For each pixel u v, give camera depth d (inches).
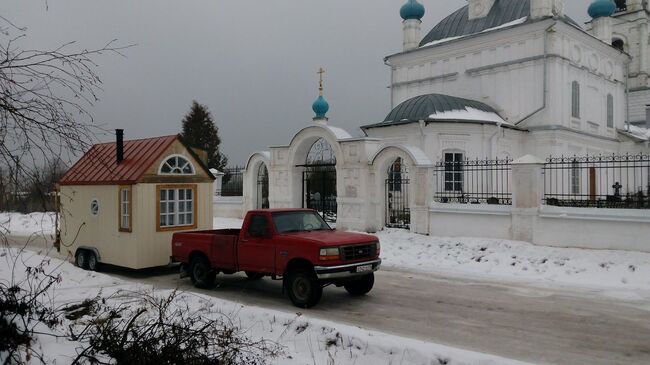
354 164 765.3
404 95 1354.6
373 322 329.7
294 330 287.7
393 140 1016.2
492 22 1239.5
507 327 317.7
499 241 589.3
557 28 1087.6
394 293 416.5
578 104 1173.7
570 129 1095.6
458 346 281.4
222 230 482.6
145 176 491.8
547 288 431.2
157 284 463.2
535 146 1087.6
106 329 223.1
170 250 510.6
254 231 402.0
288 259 376.2
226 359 232.4
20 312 218.5
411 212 697.6
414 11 1343.5
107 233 516.7
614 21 1791.3
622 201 693.3
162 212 508.7
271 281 476.7
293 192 874.8
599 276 463.5
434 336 299.3
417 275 494.6
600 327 318.0
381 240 674.2
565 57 1112.2
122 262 499.2
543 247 556.1
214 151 2262.6
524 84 1114.1
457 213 649.6
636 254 494.3
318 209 957.8
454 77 1238.9
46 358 202.1
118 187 505.7
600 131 1278.3
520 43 1123.9
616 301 385.1
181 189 525.3
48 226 985.5
